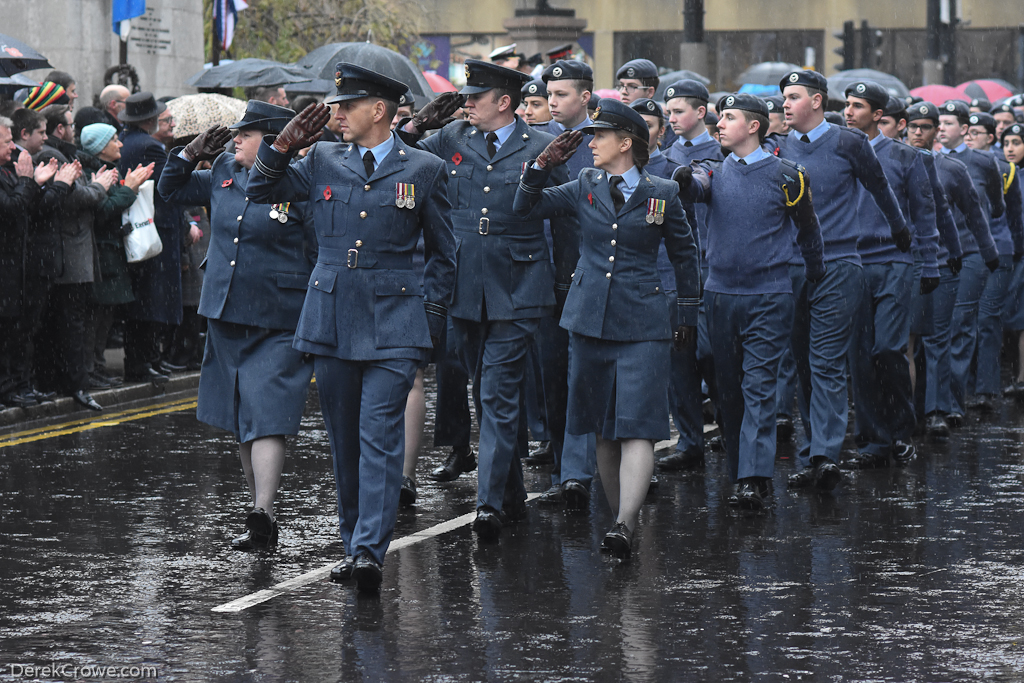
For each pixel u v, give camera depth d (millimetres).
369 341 18781
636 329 20797
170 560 20562
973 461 29250
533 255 22078
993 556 21141
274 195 19062
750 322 24141
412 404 24547
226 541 21719
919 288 30828
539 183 20781
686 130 29422
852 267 26406
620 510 20969
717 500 25156
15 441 30219
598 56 146000
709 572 20094
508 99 22094
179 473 27016
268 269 21078
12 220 31031
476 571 20047
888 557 21047
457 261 21953
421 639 16859
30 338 32812
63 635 16969
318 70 50500
